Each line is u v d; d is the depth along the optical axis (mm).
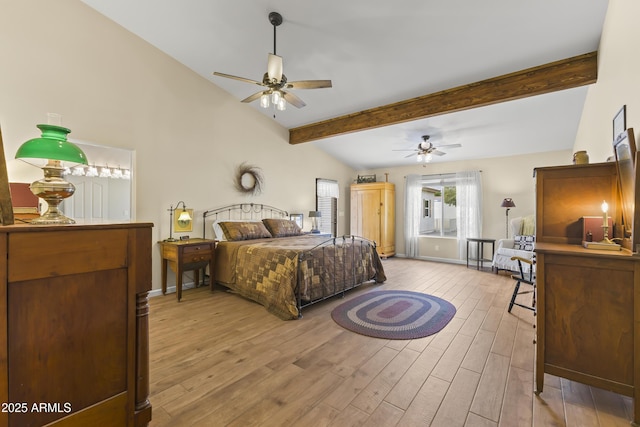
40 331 1077
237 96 4883
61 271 1124
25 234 1037
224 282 4070
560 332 1787
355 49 3236
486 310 3324
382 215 6922
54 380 1112
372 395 1810
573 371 1751
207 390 1854
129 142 3594
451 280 4770
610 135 2477
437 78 3633
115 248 1283
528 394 1823
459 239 6258
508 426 1547
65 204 4059
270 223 5023
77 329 1174
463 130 4836
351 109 4762
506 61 3186
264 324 2934
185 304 3541
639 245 1593
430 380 1970
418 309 3344
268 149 5457
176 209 4078
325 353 2342
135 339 1356
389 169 7480
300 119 5363
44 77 2955
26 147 1358
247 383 1931
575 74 3021
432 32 2848
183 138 4160
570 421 1585
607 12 2402
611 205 1992
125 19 3359
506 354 2322
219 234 4406
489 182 6012
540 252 1826
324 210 6801
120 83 3506
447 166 6551
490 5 2445
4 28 2738
